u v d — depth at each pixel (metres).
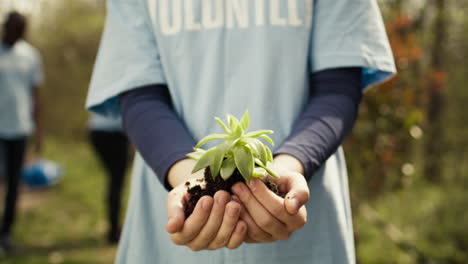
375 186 3.39
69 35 11.34
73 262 4.17
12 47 4.50
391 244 4.30
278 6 1.51
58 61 11.48
